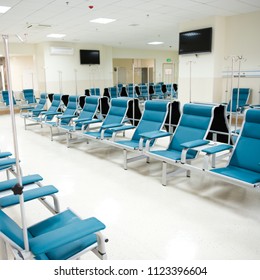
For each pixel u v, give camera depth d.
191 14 6.91
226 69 7.55
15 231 1.54
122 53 14.72
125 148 4.02
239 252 2.19
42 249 1.37
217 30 7.26
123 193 3.32
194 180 3.67
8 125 8.34
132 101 5.27
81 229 1.51
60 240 1.42
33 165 4.45
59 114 6.82
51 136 6.16
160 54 16.34
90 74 12.79
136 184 3.58
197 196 3.19
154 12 6.60
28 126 8.12
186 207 2.94
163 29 9.02
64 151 5.27
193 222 2.64
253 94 7.22
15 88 12.63
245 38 7.11
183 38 7.91
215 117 3.69
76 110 6.46
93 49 12.64
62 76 11.89
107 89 10.41
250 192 3.27
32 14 6.51
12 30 8.51
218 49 7.40
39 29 8.50
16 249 1.44
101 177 3.86
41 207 2.99
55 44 11.45
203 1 5.71
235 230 2.49
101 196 3.25
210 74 7.51
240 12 6.83
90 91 10.23
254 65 7.08
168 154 3.53
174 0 5.60
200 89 7.82
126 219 2.72
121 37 10.73
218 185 3.49
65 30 8.80
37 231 1.80
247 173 2.86
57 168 4.29
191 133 3.67
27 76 12.67
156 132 3.93
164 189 3.40
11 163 2.91
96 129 6.75
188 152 3.57
